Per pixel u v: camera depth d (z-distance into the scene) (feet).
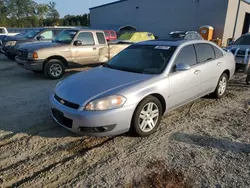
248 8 85.46
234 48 25.79
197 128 12.87
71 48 25.53
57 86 12.44
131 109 10.56
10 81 23.81
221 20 70.85
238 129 12.84
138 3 90.22
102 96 10.21
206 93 16.11
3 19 193.16
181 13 79.00
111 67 14.03
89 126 10.03
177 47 13.66
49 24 214.48
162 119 14.05
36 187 8.17
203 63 15.03
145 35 52.29
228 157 10.07
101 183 8.39
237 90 21.08
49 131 12.31
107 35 58.44
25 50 24.26
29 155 10.11
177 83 12.78
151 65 13.10
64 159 9.86
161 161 9.73
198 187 8.23
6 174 8.83
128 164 9.52
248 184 8.37
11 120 13.62
